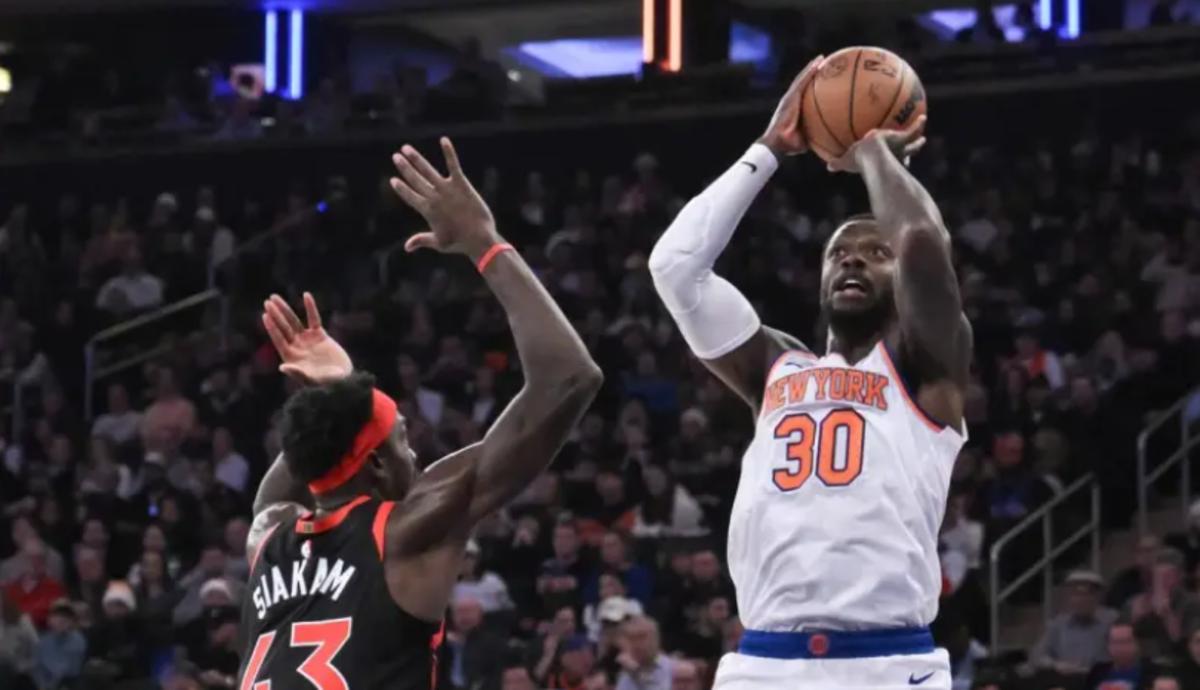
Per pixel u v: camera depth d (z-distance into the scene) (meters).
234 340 24.88
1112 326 21.70
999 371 20.89
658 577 17.25
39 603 19.33
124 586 17.92
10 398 24.91
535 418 5.45
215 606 17.25
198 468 21.77
